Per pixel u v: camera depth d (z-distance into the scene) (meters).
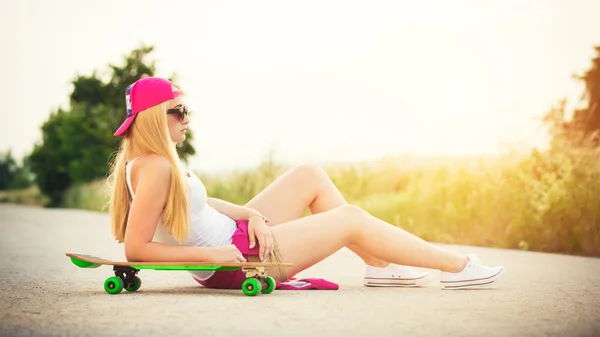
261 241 5.15
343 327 4.02
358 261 9.05
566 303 5.10
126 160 5.13
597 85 12.96
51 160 32.50
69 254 5.01
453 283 5.59
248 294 5.11
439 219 12.38
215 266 4.93
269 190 5.78
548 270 7.76
